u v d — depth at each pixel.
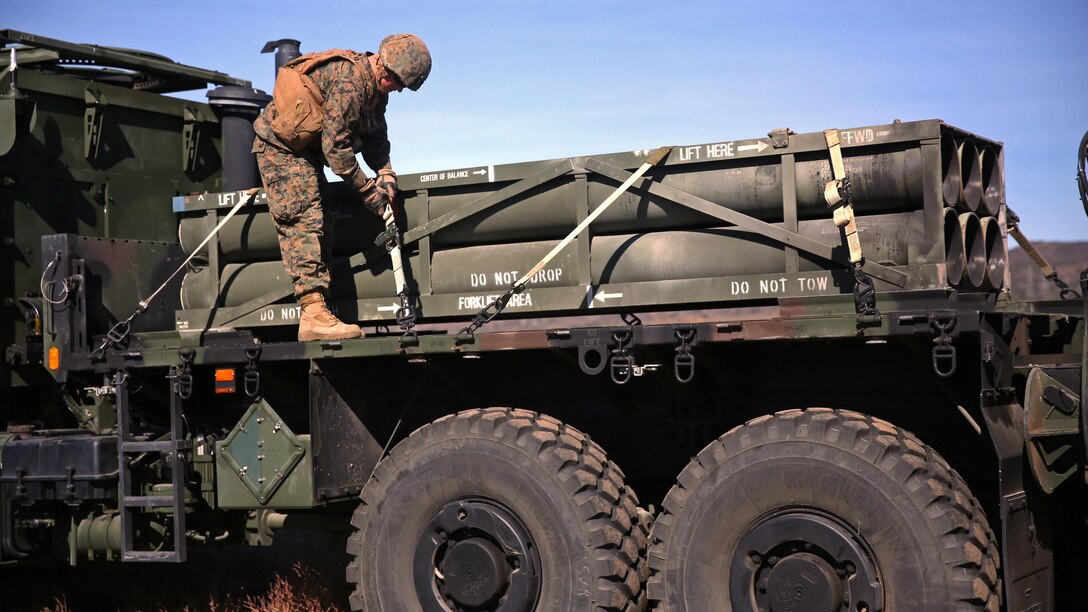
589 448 4.88
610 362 4.74
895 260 4.71
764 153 4.91
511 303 5.35
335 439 5.42
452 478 4.88
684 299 5.05
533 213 5.38
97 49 6.79
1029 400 4.43
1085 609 5.28
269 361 5.42
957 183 4.75
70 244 6.12
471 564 4.76
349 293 5.78
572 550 4.64
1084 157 4.80
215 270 6.07
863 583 4.23
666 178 5.14
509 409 4.98
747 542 4.43
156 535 5.89
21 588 6.58
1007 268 5.51
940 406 4.95
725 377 5.06
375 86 5.54
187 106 7.13
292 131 5.47
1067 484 5.06
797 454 4.37
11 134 6.16
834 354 5.04
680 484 4.61
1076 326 5.40
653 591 4.60
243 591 7.05
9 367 6.32
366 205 5.50
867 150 4.73
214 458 5.86
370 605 5.00
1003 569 4.21
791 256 4.88
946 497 4.19
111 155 6.77
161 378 6.20
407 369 5.71
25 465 5.90
